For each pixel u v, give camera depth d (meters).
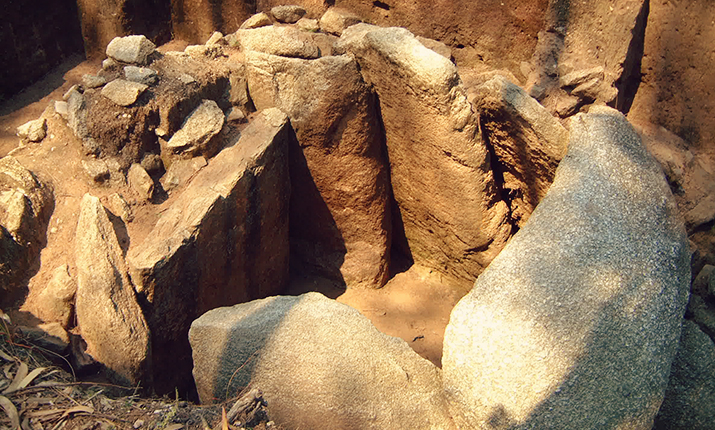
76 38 5.80
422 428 3.07
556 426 2.87
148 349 3.75
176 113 4.39
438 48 5.11
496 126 4.23
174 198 4.36
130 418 3.26
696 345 3.62
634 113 4.91
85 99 4.36
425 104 4.18
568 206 3.45
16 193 4.09
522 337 3.01
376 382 3.11
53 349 3.73
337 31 5.36
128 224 4.17
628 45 4.45
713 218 4.39
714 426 3.48
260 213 4.60
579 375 2.94
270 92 4.78
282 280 5.21
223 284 4.46
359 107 4.58
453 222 4.72
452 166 4.38
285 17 5.34
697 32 4.35
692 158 4.55
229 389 3.32
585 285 3.14
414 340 4.84
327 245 5.32
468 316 3.14
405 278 5.40
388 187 5.12
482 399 2.96
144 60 4.51
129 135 4.30
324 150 4.77
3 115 5.30
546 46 4.79
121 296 3.75
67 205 4.25
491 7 5.01
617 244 3.31
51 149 4.45
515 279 3.20
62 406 3.29
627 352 3.03
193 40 5.87
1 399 3.27
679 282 3.35
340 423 3.10
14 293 3.95
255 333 3.30
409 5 5.34
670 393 3.56
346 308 3.36
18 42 5.36
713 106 4.42
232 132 4.66
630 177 3.60
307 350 3.20
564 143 3.88
